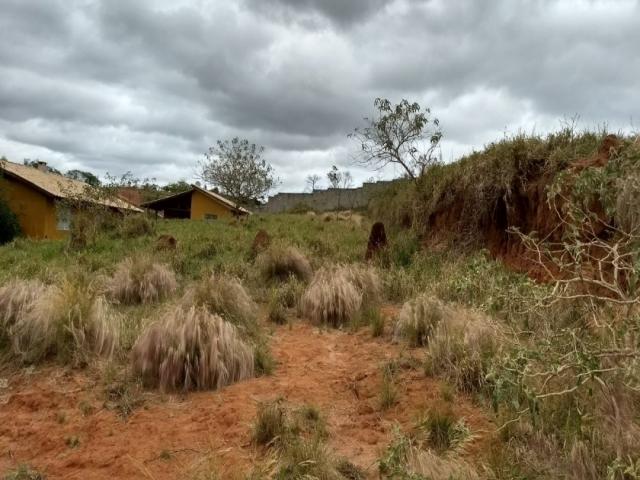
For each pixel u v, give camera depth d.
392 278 7.34
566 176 5.59
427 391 3.89
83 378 4.27
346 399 3.93
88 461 3.01
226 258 9.82
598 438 2.58
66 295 4.90
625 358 2.53
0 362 4.53
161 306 5.92
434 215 10.37
